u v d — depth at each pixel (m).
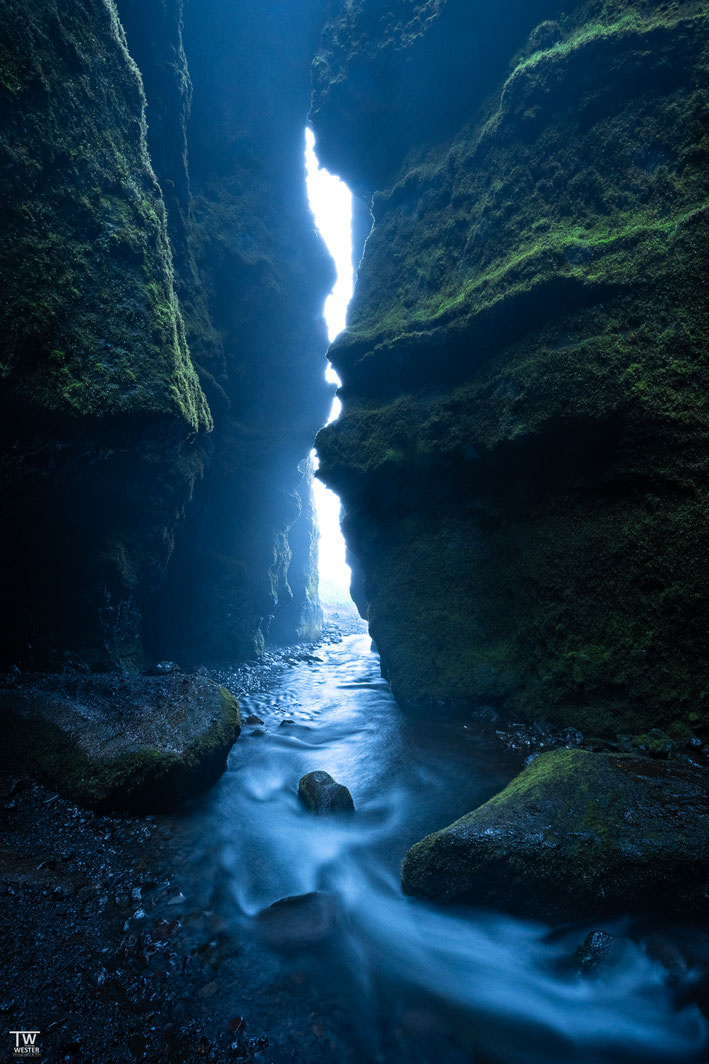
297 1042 2.69
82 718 5.23
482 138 7.84
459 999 3.05
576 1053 2.78
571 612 6.22
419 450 7.71
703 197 5.68
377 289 9.14
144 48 8.21
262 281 10.77
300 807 5.04
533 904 3.47
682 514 5.43
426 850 3.73
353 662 11.80
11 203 5.07
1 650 6.61
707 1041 2.77
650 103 6.19
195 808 4.86
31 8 5.24
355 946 3.35
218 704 5.68
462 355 7.41
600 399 5.83
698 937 3.31
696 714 5.15
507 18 8.00
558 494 6.55
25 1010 2.70
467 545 7.63
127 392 5.64
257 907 3.64
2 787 4.59
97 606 7.44
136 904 3.57
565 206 6.76
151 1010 2.79
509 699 6.76
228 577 10.41
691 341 5.48
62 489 6.53
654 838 3.49
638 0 6.49
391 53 9.04
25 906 3.39
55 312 5.29
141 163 6.34
